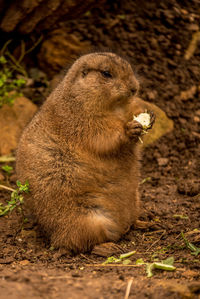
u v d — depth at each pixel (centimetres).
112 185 1024
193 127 1589
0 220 1178
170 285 732
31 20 1708
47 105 1098
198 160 1484
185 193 1297
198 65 1762
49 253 1005
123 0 1973
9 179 1440
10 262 946
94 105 1020
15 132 1641
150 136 1548
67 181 1001
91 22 1945
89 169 1010
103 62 1039
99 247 978
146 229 1096
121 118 1072
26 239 1078
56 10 1656
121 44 1838
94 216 990
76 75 1060
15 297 668
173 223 1117
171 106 1631
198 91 1692
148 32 1870
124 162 1051
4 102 1694
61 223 1002
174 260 902
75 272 852
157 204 1242
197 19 1911
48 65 1872
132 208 1069
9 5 1689
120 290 729
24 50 1872
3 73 1870
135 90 1049
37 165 1030
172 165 1482
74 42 1866
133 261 923
